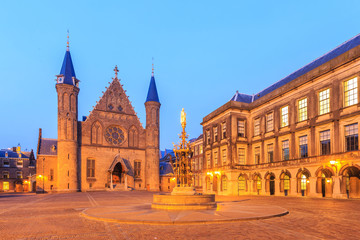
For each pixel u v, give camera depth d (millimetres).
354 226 9844
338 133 25031
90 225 10812
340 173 24391
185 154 17453
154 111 68438
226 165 38469
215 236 8430
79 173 58844
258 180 37188
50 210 17406
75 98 59719
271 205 17422
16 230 10086
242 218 11250
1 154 79500
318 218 11805
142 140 67812
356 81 23828
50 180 58281
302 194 29656
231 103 38594
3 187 77625
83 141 60375
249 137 39125
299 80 30969
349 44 28156
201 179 53719
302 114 30266
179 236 8508
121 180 63656
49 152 59719
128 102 68125
